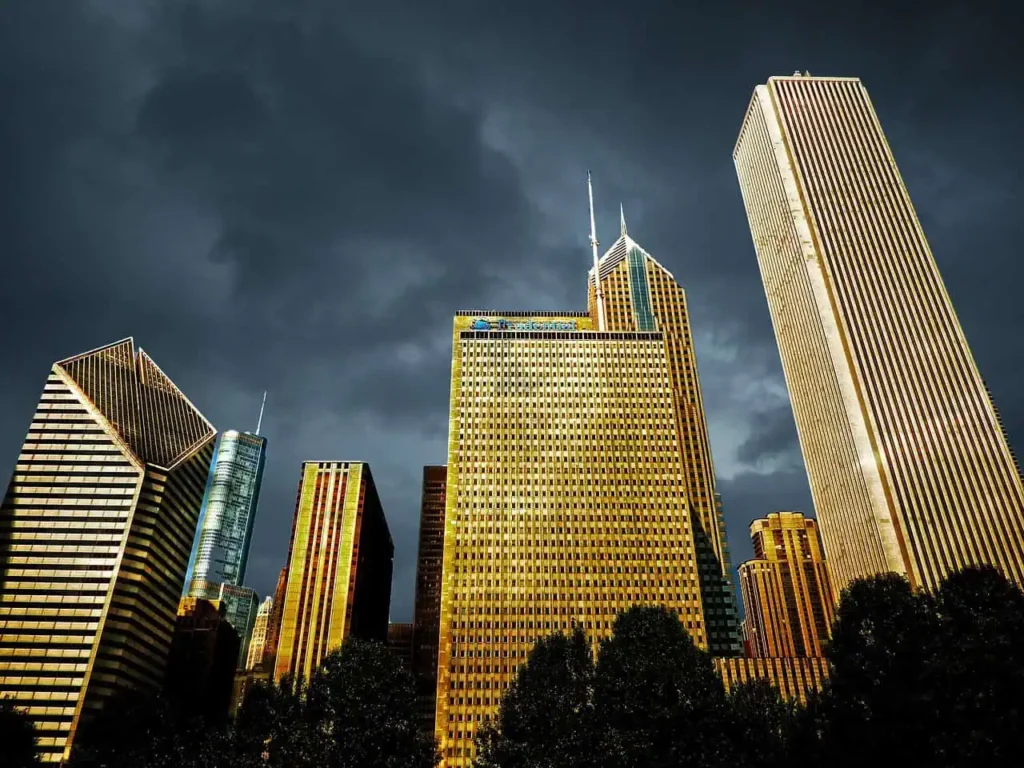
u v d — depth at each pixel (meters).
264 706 109.19
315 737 99.12
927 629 70.25
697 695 83.25
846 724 69.00
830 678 77.69
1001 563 181.50
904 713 64.12
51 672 186.25
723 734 77.56
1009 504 188.50
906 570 183.38
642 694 83.44
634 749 76.62
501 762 96.06
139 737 139.88
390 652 114.69
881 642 71.56
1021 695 60.34
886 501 192.00
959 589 73.31
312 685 107.69
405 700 106.94
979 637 65.75
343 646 113.44
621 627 103.50
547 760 87.38
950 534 185.38
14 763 109.94
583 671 103.50
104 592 198.62
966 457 195.12
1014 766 57.44
